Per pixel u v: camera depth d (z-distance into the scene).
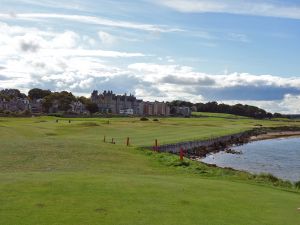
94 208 14.88
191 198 17.34
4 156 35.56
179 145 71.19
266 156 73.31
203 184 21.25
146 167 32.09
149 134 92.56
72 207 14.90
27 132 74.88
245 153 79.56
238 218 14.66
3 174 22.03
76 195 16.75
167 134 95.69
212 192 19.05
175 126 133.00
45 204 15.16
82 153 38.94
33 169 29.28
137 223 13.32
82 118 186.25
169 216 14.34
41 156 36.16
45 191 17.22
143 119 179.12
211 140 91.94
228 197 18.12
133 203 15.88
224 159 67.62
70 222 13.12
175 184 20.53
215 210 15.56
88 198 16.33
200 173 29.20
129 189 18.36
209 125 159.62
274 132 169.75
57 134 79.44
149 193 17.78
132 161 35.25
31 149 40.66
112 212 14.45
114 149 43.81
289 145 103.81
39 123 111.12
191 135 97.25
